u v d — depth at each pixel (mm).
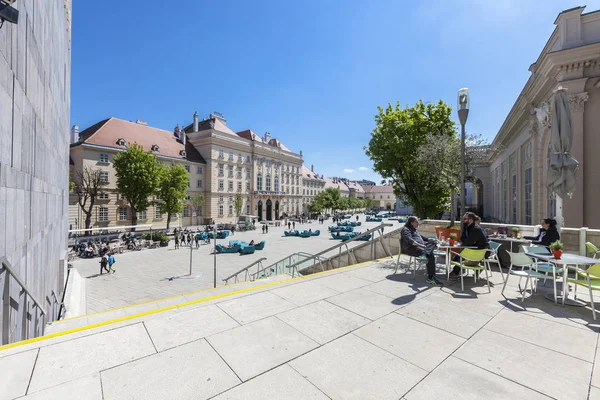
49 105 6176
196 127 51938
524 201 16453
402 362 2678
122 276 16562
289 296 4484
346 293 4672
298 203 71750
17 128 3338
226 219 50656
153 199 39000
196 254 23469
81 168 33375
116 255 22938
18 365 2479
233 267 18891
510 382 2383
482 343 3059
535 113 13594
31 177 4102
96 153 34688
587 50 9812
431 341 3094
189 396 2158
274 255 22828
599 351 2898
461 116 6461
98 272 17516
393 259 7578
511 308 4090
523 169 16641
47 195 5789
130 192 32812
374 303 4227
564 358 2766
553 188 6004
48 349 2760
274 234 37812
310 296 4496
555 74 10961
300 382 2354
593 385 2334
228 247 24062
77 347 2822
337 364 2629
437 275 5969
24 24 3762
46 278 5785
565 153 5785
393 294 4648
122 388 2230
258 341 3035
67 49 11969
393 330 3350
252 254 23234
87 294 13172
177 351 2799
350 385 2326
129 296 12984
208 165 48406
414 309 4016
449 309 4035
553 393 2238
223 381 2346
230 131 56312
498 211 24406
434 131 14211
